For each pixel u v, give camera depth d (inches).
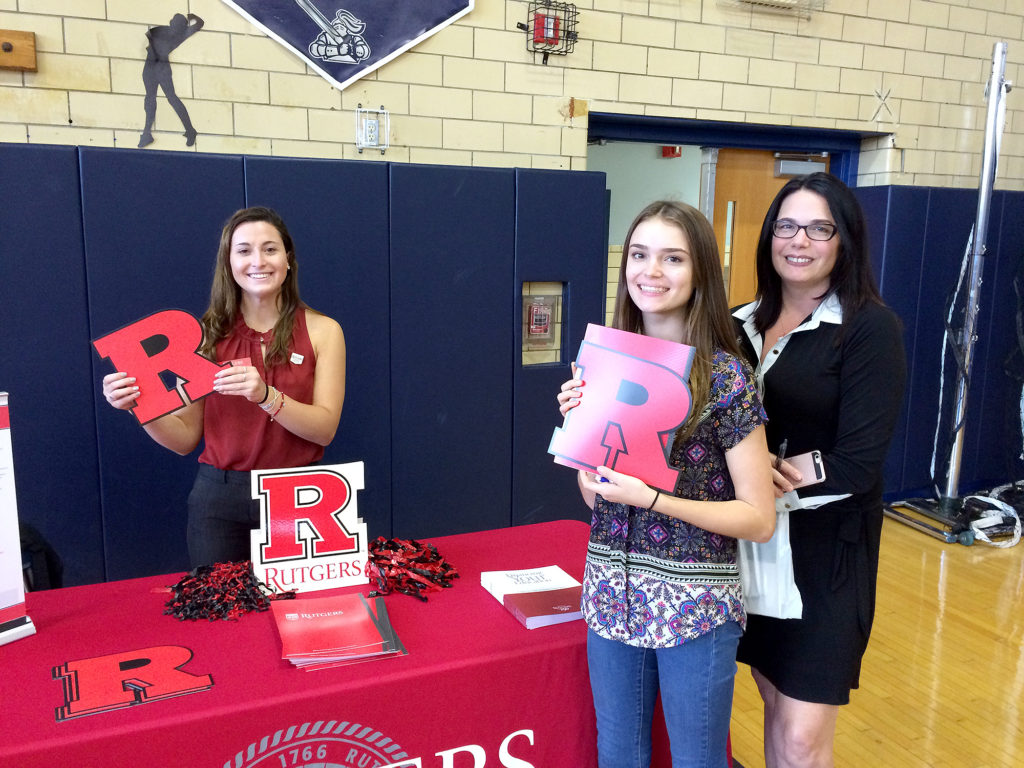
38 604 61.7
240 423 76.4
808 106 164.2
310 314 80.8
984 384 178.9
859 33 165.9
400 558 68.6
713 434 51.0
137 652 54.0
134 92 114.6
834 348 60.8
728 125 159.2
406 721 52.4
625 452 51.2
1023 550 154.7
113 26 112.0
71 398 106.4
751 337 67.4
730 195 176.1
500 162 138.8
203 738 46.8
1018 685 106.3
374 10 125.2
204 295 111.2
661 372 50.6
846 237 60.0
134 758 45.3
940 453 177.3
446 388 128.3
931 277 169.6
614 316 56.1
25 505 106.0
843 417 59.9
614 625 52.1
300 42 121.8
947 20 174.6
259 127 122.0
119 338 65.2
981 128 184.1
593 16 141.2
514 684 55.8
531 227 130.3
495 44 134.8
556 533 80.7
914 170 179.0
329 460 122.2
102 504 109.6
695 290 51.3
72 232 103.7
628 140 156.3
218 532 78.8
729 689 51.9
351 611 59.3
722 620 50.6
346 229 117.8
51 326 104.4
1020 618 125.6
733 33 153.7
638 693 53.5
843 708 100.1
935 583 138.6
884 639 118.3
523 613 59.3
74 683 49.7
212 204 110.0
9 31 105.3
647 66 147.3
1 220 100.2
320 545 64.9
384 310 122.2
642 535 51.7
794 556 62.8
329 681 50.6
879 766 88.9
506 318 131.0
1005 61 168.1
